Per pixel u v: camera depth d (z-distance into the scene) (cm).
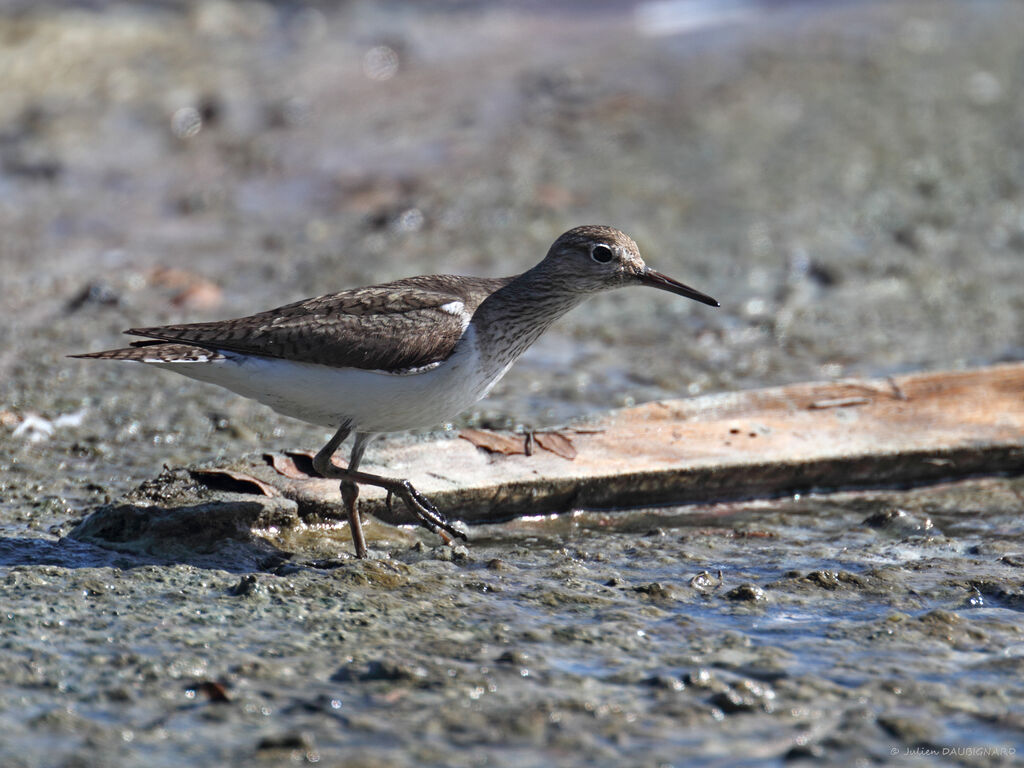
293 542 978
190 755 648
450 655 773
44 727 670
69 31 2666
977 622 836
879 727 694
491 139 2238
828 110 2402
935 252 1872
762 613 857
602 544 1012
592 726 691
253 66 2586
